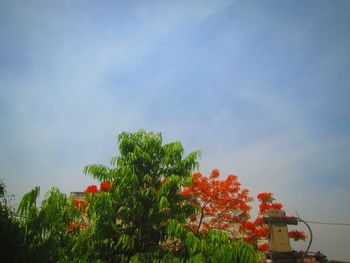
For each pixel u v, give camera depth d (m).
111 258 8.29
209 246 7.61
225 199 15.57
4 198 7.68
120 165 8.99
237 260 7.35
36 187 7.40
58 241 7.93
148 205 8.73
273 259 8.57
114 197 8.49
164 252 8.22
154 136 9.73
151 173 9.25
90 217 8.41
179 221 8.71
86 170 8.96
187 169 9.30
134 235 8.71
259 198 14.67
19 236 7.07
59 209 7.76
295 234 12.63
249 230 14.86
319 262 9.25
